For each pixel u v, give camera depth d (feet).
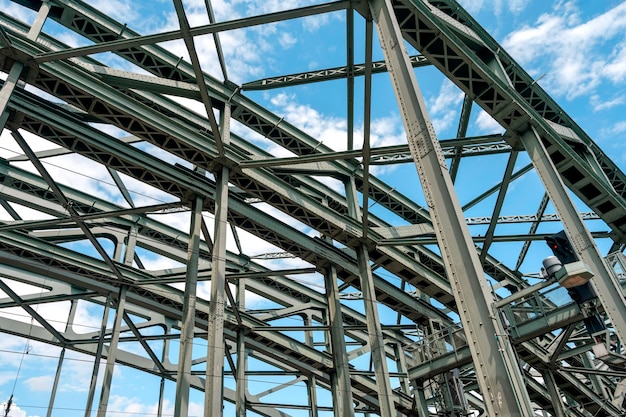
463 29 73.77
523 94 85.76
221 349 53.93
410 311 109.29
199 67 58.08
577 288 31.78
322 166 94.84
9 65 58.03
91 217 70.59
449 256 34.22
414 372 88.89
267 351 108.58
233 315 102.22
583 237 56.70
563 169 77.10
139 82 69.00
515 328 80.23
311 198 82.89
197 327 111.14
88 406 76.84
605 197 81.41
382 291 103.40
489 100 68.49
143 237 102.83
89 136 67.26
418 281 97.96
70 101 63.36
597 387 99.40
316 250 87.45
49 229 97.96
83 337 106.42
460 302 32.30
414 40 63.00
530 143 67.67
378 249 88.69
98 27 74.90
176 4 52.47
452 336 85.92
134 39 55.77
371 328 75.72
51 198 94.79
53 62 60.34
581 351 86.28
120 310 87.97
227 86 85.56
